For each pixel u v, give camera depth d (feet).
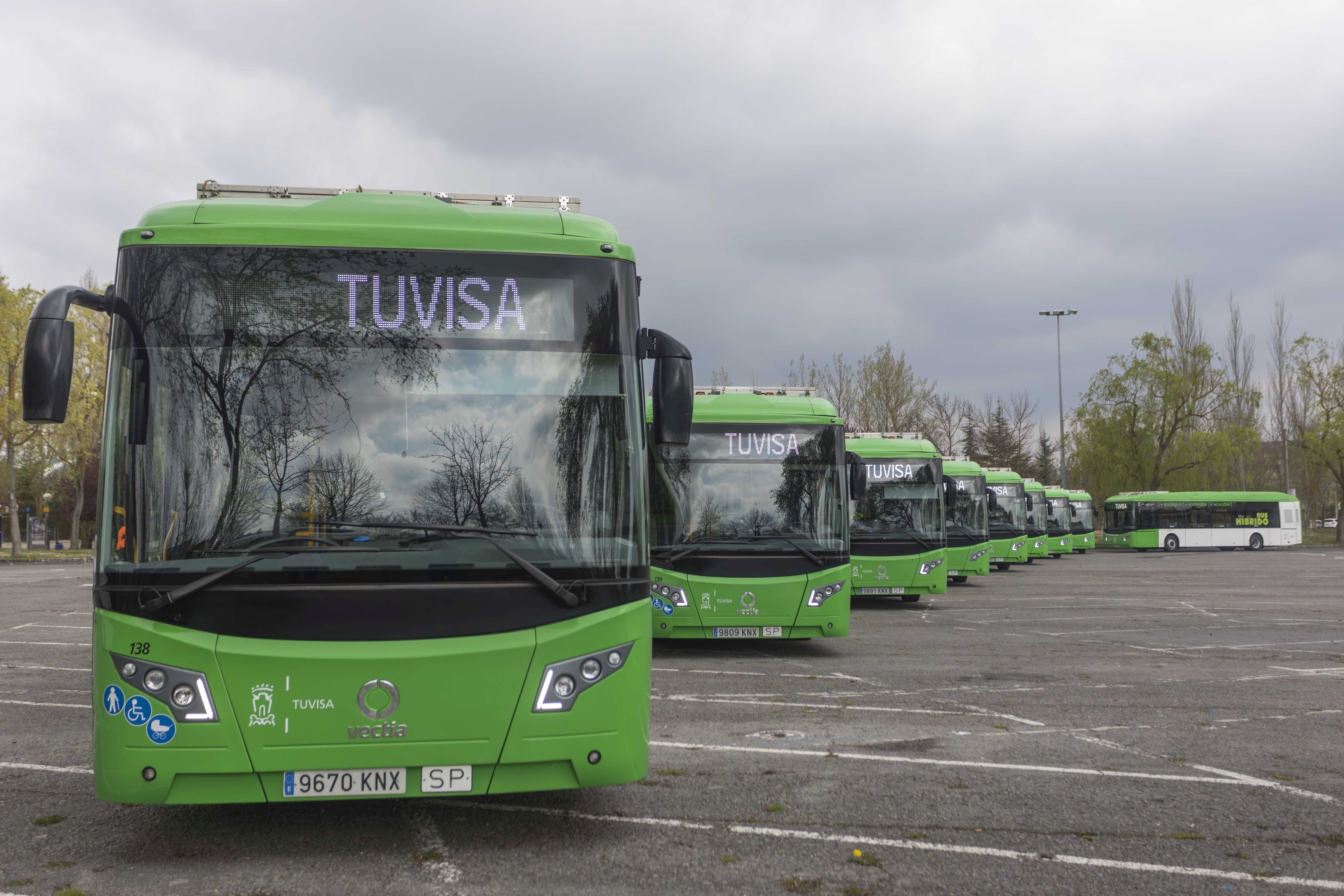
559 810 18.19
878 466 59.26
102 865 15.16
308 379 15.61
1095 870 15.33
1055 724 26.37
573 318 16.58
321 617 14.56
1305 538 224.74
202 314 15.62
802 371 170.81
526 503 15.66
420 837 16.62
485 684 14.78
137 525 14.76
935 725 26.05
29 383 14.08
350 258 16.11
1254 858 15.92
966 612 61.93
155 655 14.37
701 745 23.57
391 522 15.20
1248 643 45.47
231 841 16.37
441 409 15.80
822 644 44.04
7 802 18.66
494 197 20.61
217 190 20.33
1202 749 23.50
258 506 15.05
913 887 14.53
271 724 14.34
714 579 37.09
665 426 16.81
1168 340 185.88
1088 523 172.96
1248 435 184.34
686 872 15.02
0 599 68.23
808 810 18.30
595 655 15.34
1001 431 261.03
